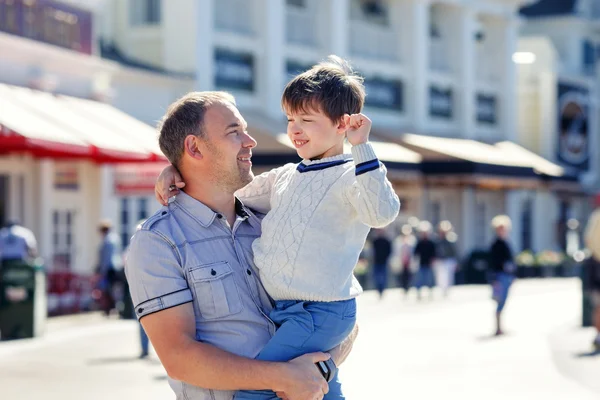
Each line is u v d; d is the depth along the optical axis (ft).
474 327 69.82
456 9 146.72
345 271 14.40
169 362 13.91
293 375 13.80
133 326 68.80
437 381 45.96
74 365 50.83
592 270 57.52
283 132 105.40
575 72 182.39
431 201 136.98
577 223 170.19
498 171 129.49
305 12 122.11
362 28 131.64
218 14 110.32
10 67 75.72
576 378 47.06
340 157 14.62
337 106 14.58
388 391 43.24
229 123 14.56
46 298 77.10
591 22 185.37
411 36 137.69
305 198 14.39
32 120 68.69
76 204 83.76
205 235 14.42
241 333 14.20
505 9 155.53
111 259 77.20
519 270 138.82
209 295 14.14
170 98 98.53
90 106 82.07
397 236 129.49
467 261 126.41
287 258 14.26
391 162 109.50
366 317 77.41
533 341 61.62
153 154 75.82
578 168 176.86
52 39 80.07
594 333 65.92
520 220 158.71
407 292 101.45
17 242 66.85
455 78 146.82
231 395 14.25
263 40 114.21
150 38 104.99
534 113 169.89
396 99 136.36
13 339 60.70
